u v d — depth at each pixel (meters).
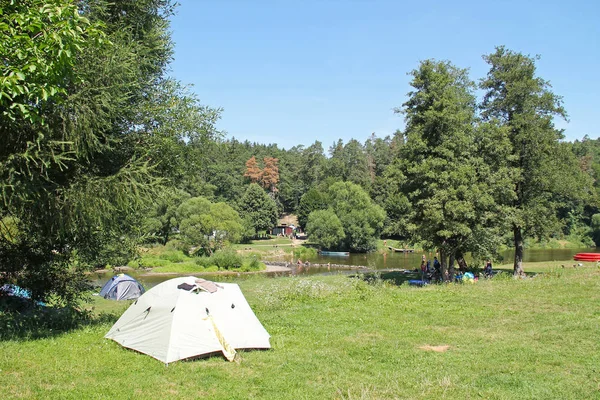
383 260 59.56
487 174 23.69
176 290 9.19
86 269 13.13
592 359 8.15
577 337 9.64
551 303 13.41
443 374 7.61
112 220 10.71
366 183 94.56
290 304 14.85
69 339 9.37
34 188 8.84
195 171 13.47
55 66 7.69
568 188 25.89
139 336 8.89
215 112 13.16
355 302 14.77
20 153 8.67
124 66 10.20
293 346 9.59
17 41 7.43
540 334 10.02
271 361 8.44
